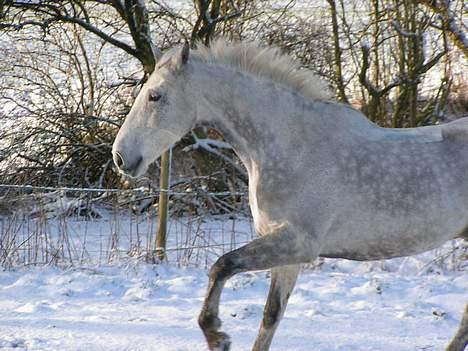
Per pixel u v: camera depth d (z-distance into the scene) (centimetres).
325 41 1553
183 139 1550
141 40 1540
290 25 1564
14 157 1590
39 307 867
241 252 615
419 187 637
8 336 739
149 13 1598
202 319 602
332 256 660
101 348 704
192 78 652
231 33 1557
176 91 650
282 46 1533
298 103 655
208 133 1630
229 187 1527
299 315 845
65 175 1595
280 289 660
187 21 1585
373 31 1473
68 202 1443
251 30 1579
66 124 1627
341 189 633
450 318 831
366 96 1581
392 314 849
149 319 820
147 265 1080
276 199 638
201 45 669
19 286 968
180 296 951
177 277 1041
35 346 704
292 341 744
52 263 1090
